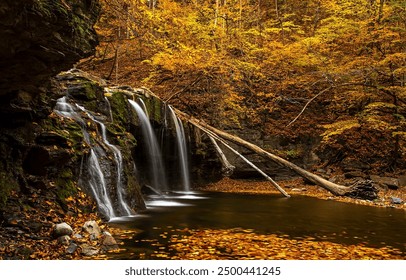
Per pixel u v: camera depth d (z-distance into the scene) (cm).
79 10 543
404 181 1603
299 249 626
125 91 1243
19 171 671
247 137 1970
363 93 1777
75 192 761
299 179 1830
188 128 1591
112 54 1892
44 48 487
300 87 2039
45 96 712
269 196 1423
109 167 899
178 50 1506
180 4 1603
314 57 1856
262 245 646
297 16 2481
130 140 1066
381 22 1695
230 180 1858
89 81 1073
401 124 1731
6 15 390
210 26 1652
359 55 1861
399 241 707
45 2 441
